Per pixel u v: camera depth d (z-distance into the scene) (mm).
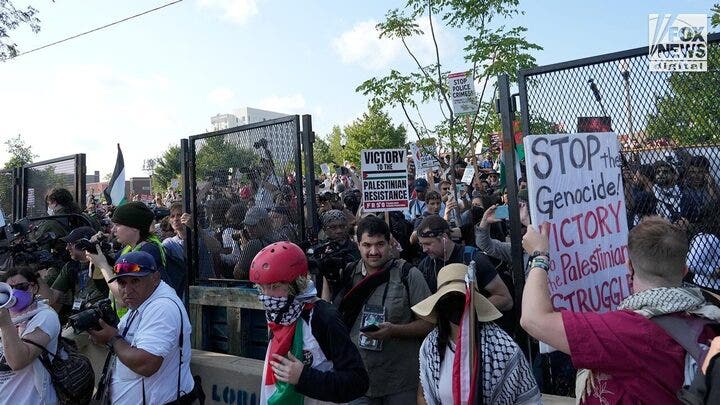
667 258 1995
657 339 1896
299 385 2518
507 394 2713
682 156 3154
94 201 12492
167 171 54781
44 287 5309
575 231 2883
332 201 8078
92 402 4426
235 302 5336
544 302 2143
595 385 2072
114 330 3111
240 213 5434
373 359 3543
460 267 2951
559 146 2906
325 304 2744
